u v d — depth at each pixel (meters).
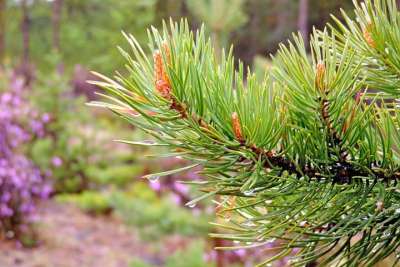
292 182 0.40
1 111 2.90
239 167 0.40
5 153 2.71
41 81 3.96
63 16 6.88
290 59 0.39
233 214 0.47
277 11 5.69
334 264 0.44
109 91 0.37
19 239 2.59
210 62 0.39
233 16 1.66
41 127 3.49
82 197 3.32
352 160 0.40
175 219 1.84
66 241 2.71
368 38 0.42
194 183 0.40
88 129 4.00
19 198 2.62
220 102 0.38
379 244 0.42
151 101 0.38
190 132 0.40
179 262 1.47
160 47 0.38
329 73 0.39
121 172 3.45
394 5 0.42
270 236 0.42
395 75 0.43
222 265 1.67
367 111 0.39
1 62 6.67
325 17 3.67
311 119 0.39
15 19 8.62
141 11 5.28
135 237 2.78
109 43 5.08
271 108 0.39
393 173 0.40
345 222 0.41
